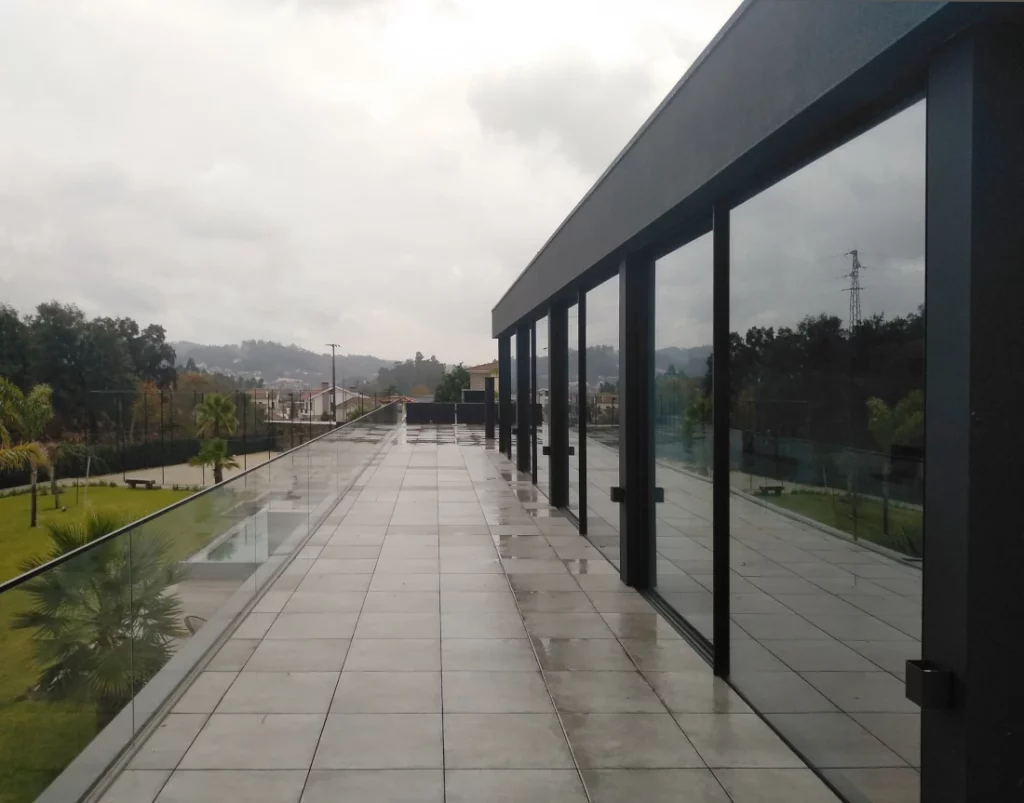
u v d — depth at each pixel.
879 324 2.95
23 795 2.69
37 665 2.78
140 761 3.47
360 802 3.13
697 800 3.17
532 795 3.20
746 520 4.25
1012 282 2.26
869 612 3.02
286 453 7.26
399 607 5.89
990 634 2.27
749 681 4.19
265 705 4.08
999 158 2.25
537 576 6.85
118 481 43.84
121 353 54.66
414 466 15.97
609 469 7.54
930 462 2.45
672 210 4.95
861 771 3.07
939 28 2.27
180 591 4.29
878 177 2.96
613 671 4.60
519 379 14.93
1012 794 2.28
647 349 6.48
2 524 31.69
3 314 48.12
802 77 3.10
